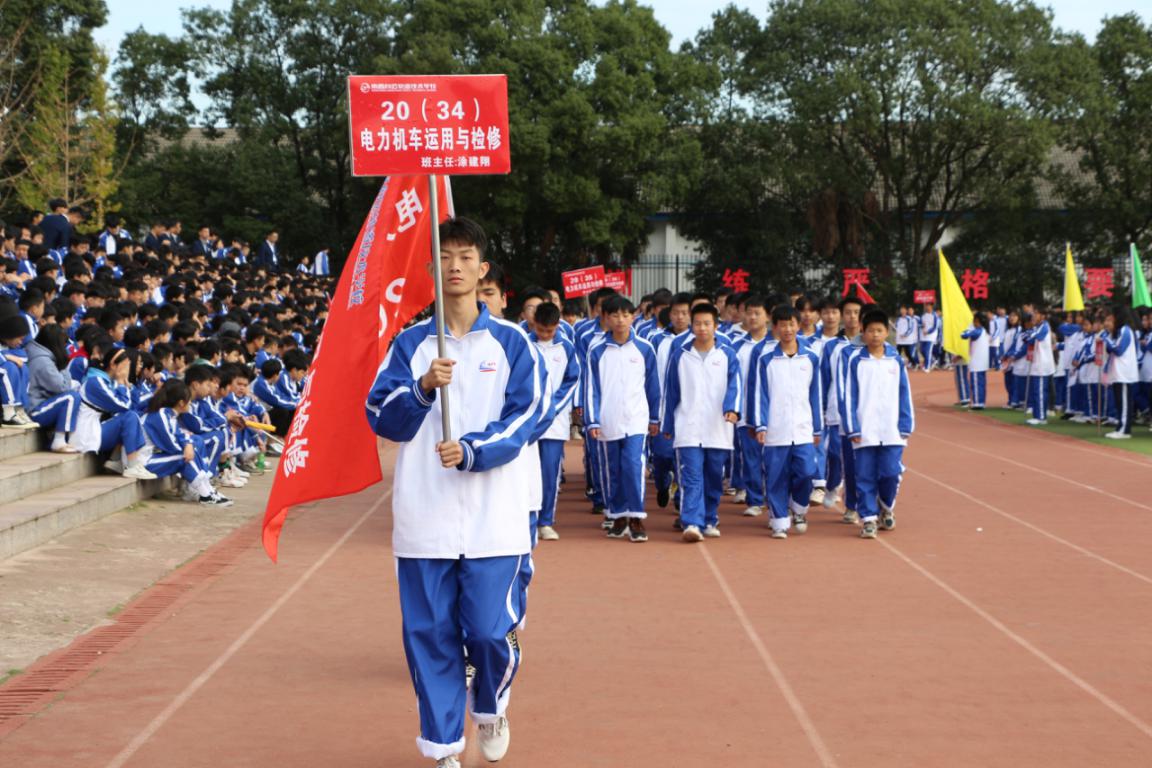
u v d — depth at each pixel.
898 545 10.25
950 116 39.72
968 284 42.78
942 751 5.24
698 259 47.62
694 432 10.30
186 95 47.12
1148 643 7.07
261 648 6.89
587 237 40.09
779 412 10.55
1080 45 41.19
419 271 6.74
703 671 6.47
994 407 26.08
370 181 44.38
